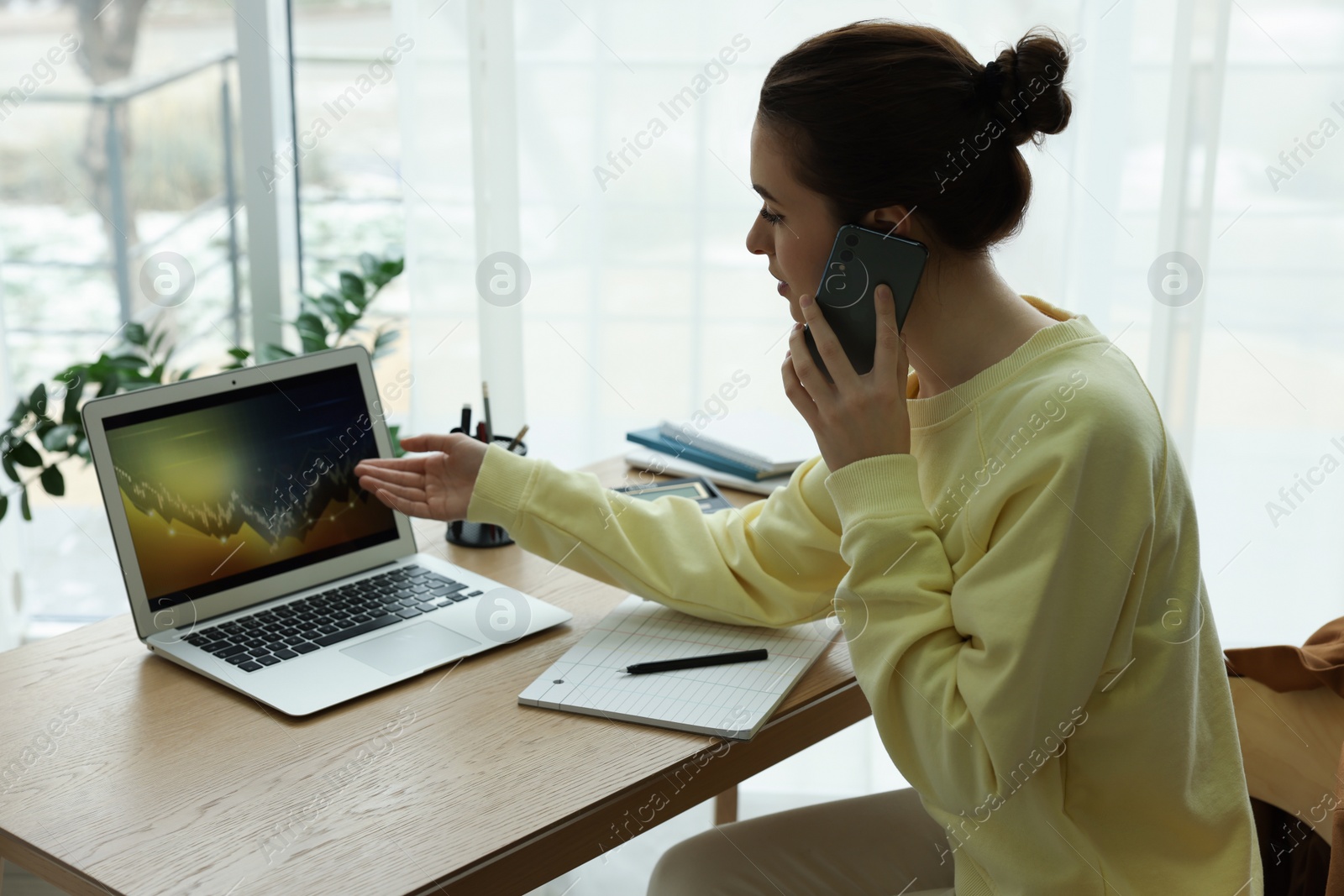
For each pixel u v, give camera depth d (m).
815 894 1.02
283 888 0.73
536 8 1.71
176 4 1.85
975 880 0.90
